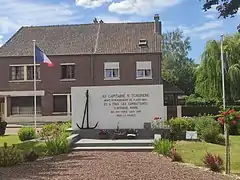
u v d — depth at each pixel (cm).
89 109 2058
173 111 3625
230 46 3812
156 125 1969
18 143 1922
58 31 4700
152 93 2034
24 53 4409
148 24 4666
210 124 2047
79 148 1661
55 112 4338
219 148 1678
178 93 4569
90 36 4578
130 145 1711
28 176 1073
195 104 4469
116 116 2042
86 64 4334
